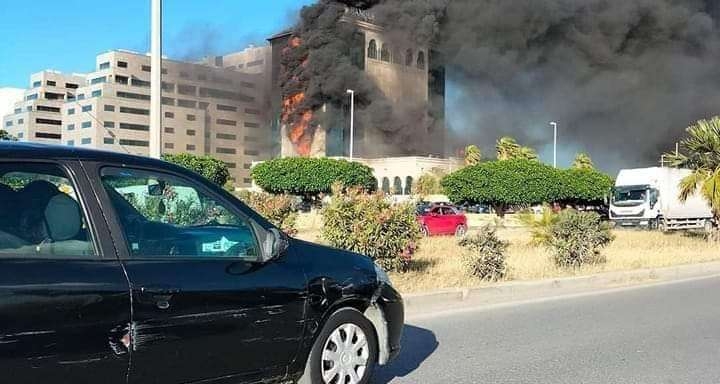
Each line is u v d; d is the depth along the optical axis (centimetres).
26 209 355
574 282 1193
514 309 952
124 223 387
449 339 749
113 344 359
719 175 2153
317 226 2598
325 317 473
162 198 421
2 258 333
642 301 1042
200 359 399
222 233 443
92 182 381
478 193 5153
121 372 364
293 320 448
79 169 379
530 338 758
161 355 380
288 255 464
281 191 5828
